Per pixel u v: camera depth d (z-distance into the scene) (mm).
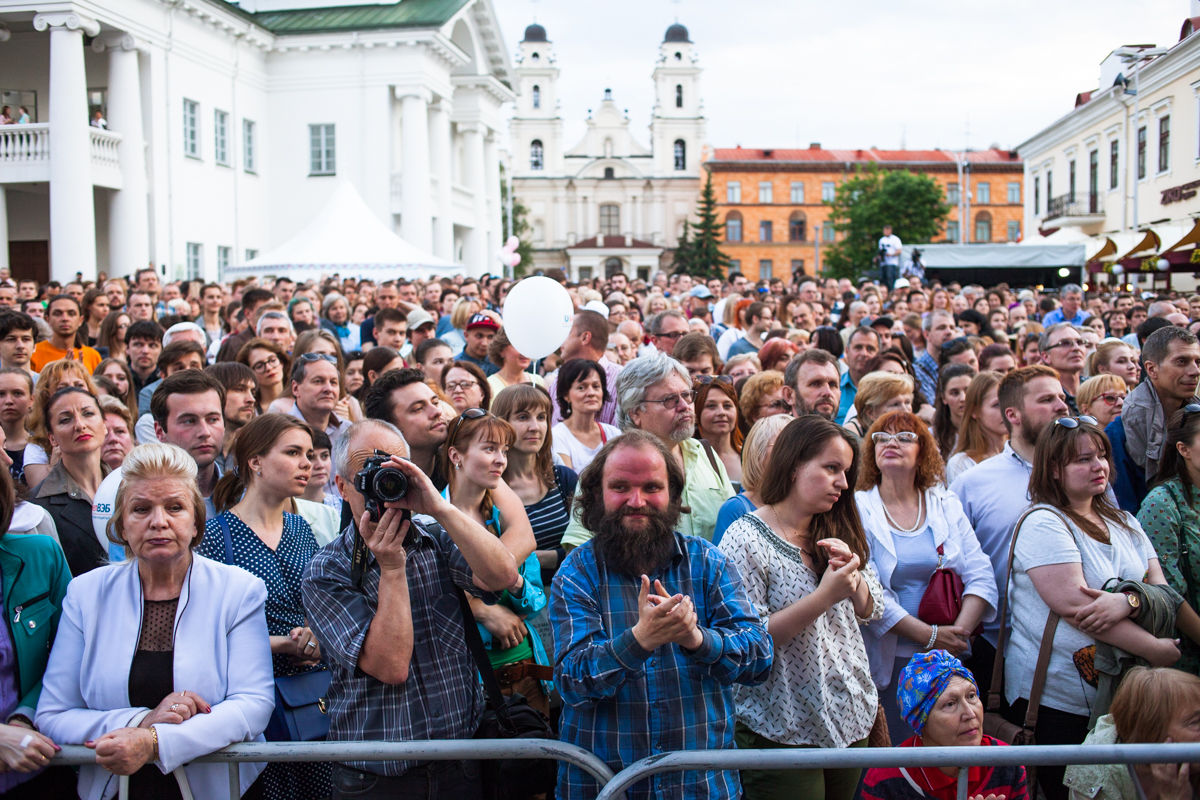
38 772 3287
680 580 3264
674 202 95312
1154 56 37781
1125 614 3906
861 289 18859
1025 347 9000
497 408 4852
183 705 3182
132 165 26359
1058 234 30969
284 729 3674
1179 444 4496
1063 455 4176
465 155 40688
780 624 3570
